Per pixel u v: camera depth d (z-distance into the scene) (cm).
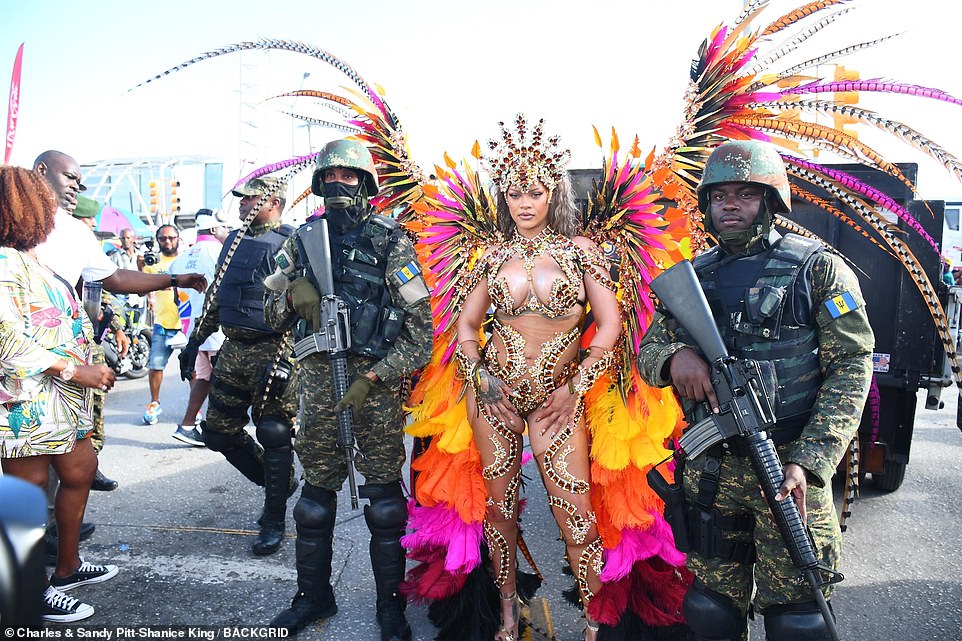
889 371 409
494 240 261
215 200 1550
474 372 237
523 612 283
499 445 237
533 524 395
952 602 300
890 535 376
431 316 258
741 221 189
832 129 218
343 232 265
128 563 331
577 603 271
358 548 352
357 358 257
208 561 336
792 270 181
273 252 360
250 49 263
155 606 288
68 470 275
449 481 255
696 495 193
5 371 238
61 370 247
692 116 244
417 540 262
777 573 180
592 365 229
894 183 400
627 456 231
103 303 422
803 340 180
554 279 228
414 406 276
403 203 300
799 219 419
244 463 385
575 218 249
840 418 170
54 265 297
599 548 238
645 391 242
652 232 242
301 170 290
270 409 347
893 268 403
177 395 768
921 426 633
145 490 441
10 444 243
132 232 927
